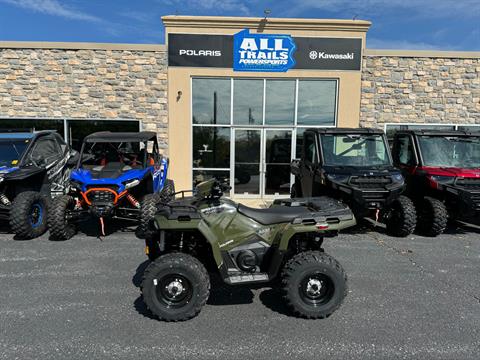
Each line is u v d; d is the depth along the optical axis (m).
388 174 6.50
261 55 10.41
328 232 4.10
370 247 6.12
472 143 7.48
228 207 3.99
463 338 3.37
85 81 10.37
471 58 10.59
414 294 4.31
